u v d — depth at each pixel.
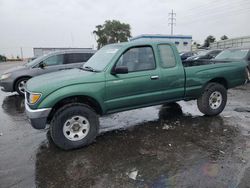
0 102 7.98
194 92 5.26
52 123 3.88
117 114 6.04
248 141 4.22
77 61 9.13
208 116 5.71
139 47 4.56
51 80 4.03
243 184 2.93
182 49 29.05
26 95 4.18
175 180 3.06
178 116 5.80
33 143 4.38
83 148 4.09
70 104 3.97
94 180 3.11
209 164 3.44
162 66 4.77
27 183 3.08
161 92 4.80
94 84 4.06
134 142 4.29
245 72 6.00
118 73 4.18
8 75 8.64
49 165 3.53
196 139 4.35
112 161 3.60
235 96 8.19
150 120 5.54
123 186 2.97
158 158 3.66
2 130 5.14
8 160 3.71
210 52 14.76
